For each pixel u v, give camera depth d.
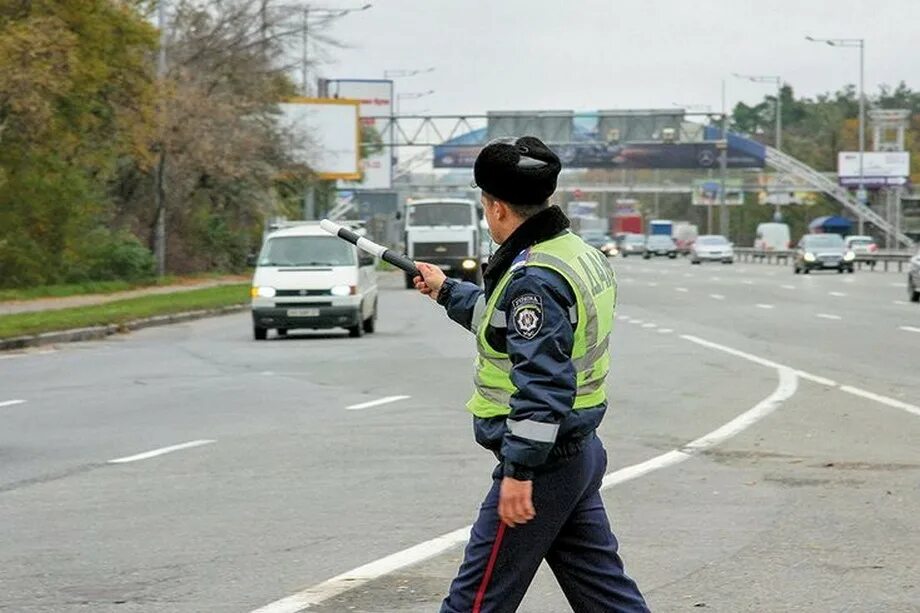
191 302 121.81
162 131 155.62
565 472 14.21
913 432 40.91
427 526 27.97
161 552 25.92
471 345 76.38
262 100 187.75
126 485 33.44
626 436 40.53
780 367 60.94
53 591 23.11
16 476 35.00
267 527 28.08
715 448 38.19
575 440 14.17
